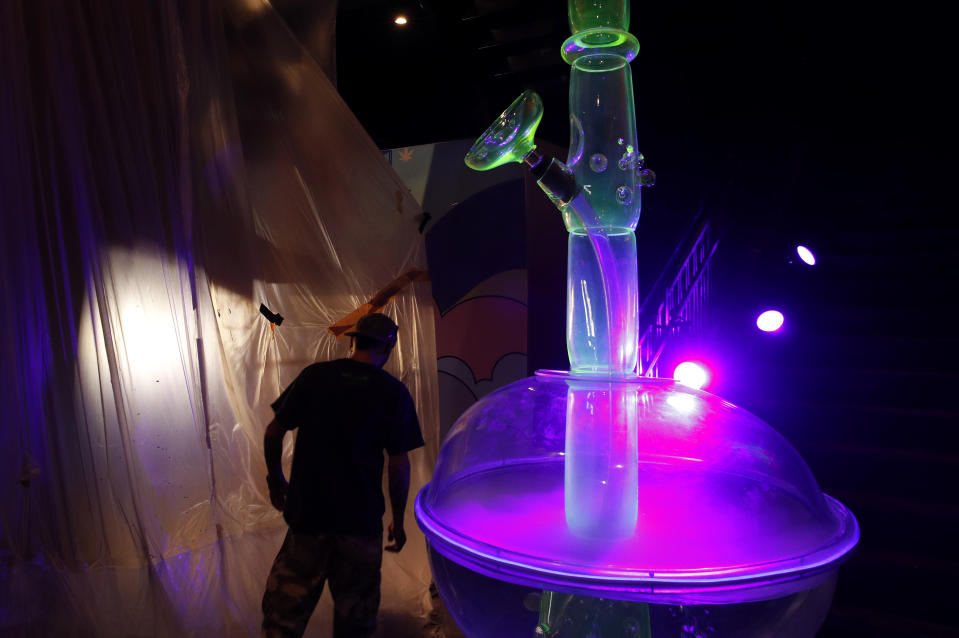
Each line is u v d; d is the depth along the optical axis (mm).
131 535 1962
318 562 2053
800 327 4059
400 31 5609
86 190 1954
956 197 4691
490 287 4391
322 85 2916
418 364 3230
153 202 2125
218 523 2232
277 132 2816
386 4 5250
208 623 2076
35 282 1849
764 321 4008
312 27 3113
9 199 1804
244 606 2230
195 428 2201
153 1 2236
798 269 4383
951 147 5418
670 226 6594
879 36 6285
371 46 5828
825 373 3527
